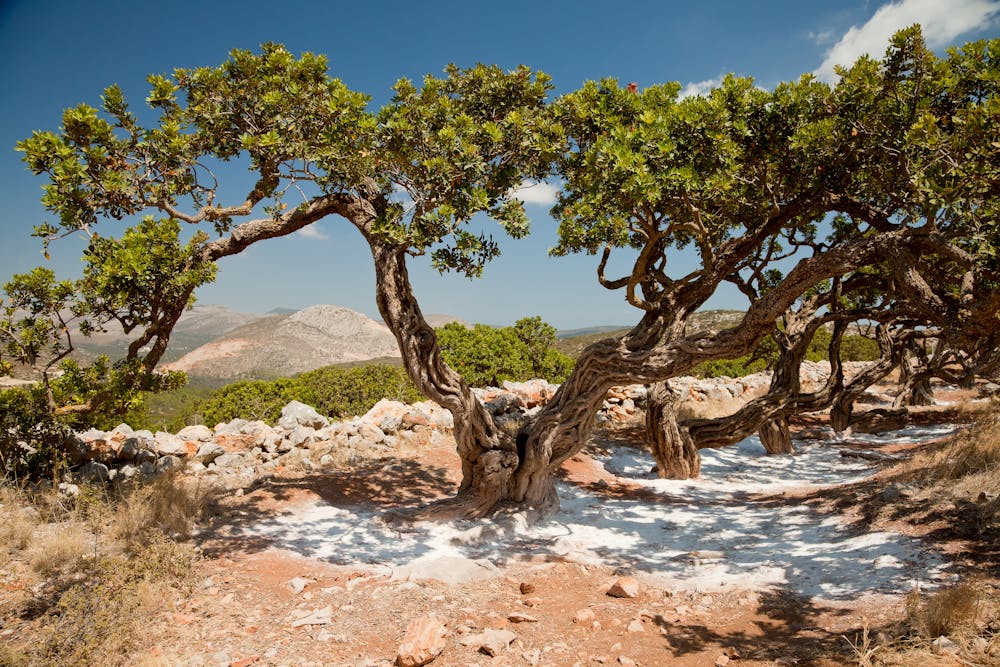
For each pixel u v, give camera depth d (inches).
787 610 185.3
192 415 496.7
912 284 240.2
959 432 389.1
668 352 283.9
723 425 419.5
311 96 234.1
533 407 522.9
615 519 309.1
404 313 272.7
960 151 225.9
